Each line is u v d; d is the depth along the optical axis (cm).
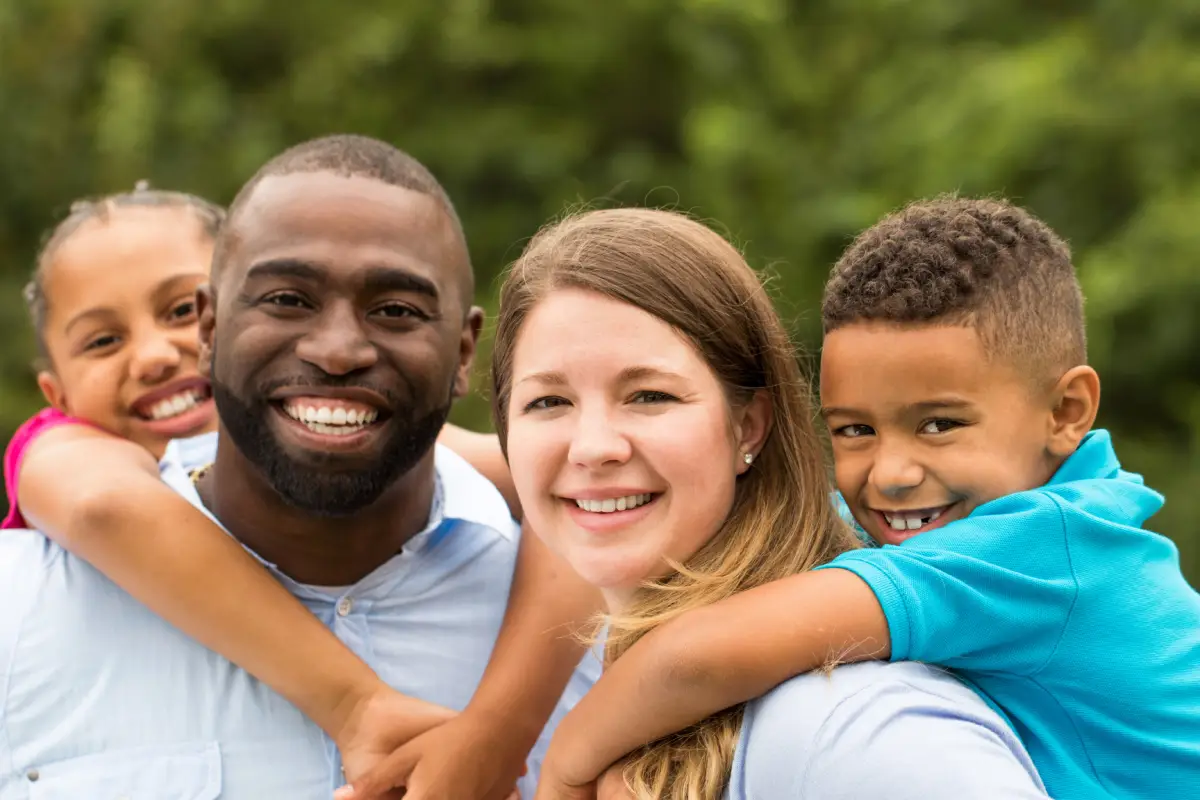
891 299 195
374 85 892
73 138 809
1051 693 186
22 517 271
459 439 280
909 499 199
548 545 195
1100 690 185
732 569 189
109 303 282
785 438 197
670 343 187
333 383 215
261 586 225
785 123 891
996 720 171
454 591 242
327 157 224
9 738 224
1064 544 186
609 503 188
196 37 859
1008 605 180
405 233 221
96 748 224
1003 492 197
